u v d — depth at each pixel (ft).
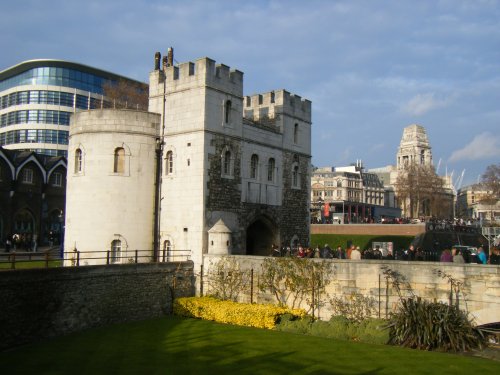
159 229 109.40
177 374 60.49
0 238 172.35
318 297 88.99
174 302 98.22
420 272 80.48
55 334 77.56
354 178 479.41
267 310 87.35
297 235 130.41
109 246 104.88
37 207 184.44
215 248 102.06
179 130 107.96
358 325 81.87
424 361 65.16
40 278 75.05
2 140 262.47
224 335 81.00
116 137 106.73
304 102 135.44
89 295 83.25
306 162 135.23
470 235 179.73
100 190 105.91
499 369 61.46
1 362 63.98
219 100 108.17
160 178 110.22
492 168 311.47
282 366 63.98
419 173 352.90
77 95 261.03
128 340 76.84
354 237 198.08
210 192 104.83
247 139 115.24
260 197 118.32
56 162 191.93
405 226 193.67
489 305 74.95
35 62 257.75
